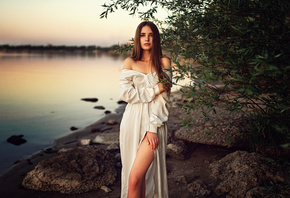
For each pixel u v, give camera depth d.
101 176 3.02
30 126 5.79
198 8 2.07
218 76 1.64
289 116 1.66
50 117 6.57
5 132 5.34
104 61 30.14
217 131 3.34
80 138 5.02
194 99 1.90
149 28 2.33
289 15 1.53
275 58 1.41
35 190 2.90
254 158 2.69
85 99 8.82
